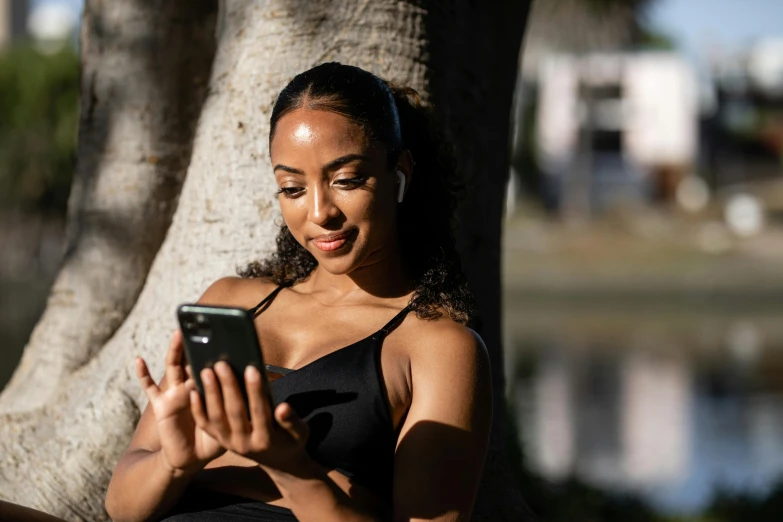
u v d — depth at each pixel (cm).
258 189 285
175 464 194
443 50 296
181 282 292
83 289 348
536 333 1806
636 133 3522
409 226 233
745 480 754
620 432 951
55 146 2500
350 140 208
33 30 3494
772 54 3912
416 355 209
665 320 2033
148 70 352
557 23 1788
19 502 291
